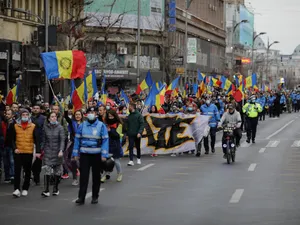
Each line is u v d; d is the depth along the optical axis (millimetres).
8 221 18750
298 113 104312
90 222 18438
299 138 52000
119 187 25438
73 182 26141
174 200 22219
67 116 26703
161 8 107562
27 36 66000
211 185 25797
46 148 23281
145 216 19312
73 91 30969
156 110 39906
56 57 30562
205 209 20391
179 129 38438
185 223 18156
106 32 73812
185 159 36219
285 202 21625
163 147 38406
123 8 100562
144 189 24891
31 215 19641
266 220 18516
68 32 67562
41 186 25859
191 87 91438
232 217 19000
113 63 99562
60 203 21781
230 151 34125
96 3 97375
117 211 20203
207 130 38219
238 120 34625
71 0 76188
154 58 106688
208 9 153875
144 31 104875
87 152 21516
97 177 21672
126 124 33312
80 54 30984
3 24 60312
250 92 85125
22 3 64688
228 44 198250
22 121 23375
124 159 36312
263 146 44562
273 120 81750
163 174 29391
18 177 23281
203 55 143625
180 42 122312
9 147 26906
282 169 31156
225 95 70625
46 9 45781
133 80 100688
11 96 35375
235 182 26594
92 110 21625
